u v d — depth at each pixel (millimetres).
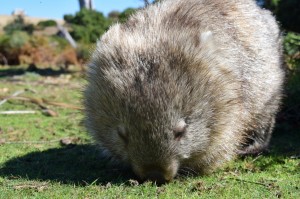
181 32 1312
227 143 1341
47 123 2107
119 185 1251
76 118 2211
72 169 1423
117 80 1240
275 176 1334
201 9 1420
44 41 6688
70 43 7008
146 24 1355
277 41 1705
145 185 1221
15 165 1469
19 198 1176
